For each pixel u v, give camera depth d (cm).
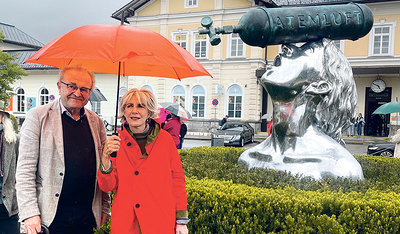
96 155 243
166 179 227
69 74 229
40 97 2822
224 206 291
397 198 298
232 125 1864
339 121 425
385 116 2141
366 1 2048
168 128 805
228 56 2359
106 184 224
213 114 2400
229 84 2361
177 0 2473
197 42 2441
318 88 391
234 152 607
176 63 226
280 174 375
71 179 229
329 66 400
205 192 304
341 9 399
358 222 266
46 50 222
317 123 412
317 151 387
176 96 2492
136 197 221
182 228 232
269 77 406
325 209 283
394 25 2048
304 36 401
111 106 2592
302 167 380
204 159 514
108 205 259
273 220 278
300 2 2244
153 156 225
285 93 395
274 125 412
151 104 227
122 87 2581
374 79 2131
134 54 219
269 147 425
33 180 221
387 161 543
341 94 411
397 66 1905
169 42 239
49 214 222
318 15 392
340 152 389
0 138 307
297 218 272
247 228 279
